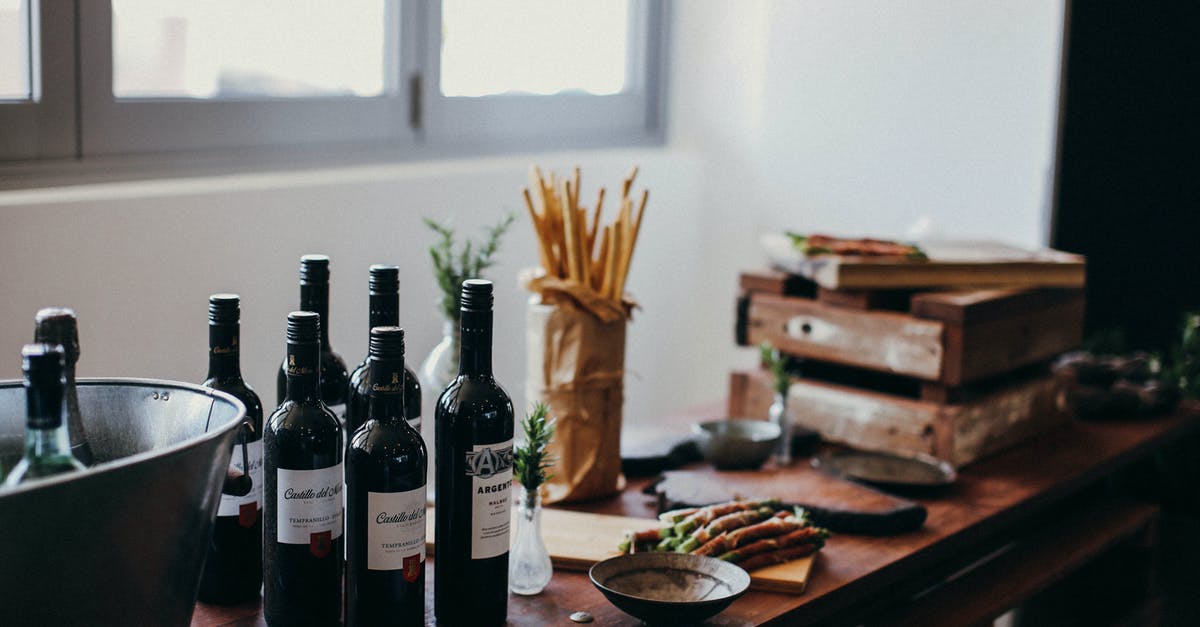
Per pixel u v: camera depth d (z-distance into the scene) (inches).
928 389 72.9
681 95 130.3
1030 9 104.0
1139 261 97.1
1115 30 95.3
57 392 36.0
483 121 113.9
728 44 125.4
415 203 97.8
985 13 106.9
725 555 52.2
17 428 42.5
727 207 127.5
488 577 45.9
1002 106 106.7
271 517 44.3
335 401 51.9
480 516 45.4
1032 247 105.7
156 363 81.6
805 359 81.7
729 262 128.1
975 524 62.6
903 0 112.0
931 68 110.9
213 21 92.2
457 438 45.1
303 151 99.0
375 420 43.8
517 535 50.6
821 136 119.2
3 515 31.6
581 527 57.7
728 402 81.2
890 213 115.3
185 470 36.3
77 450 40.6
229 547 47.3
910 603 64.5
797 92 120.5
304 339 43.6
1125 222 97.2
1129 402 85.4
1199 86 92.4
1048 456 76.1
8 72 79.7
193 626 45.4
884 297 76.0
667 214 123.9
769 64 122.3
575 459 62.9
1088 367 89.0
